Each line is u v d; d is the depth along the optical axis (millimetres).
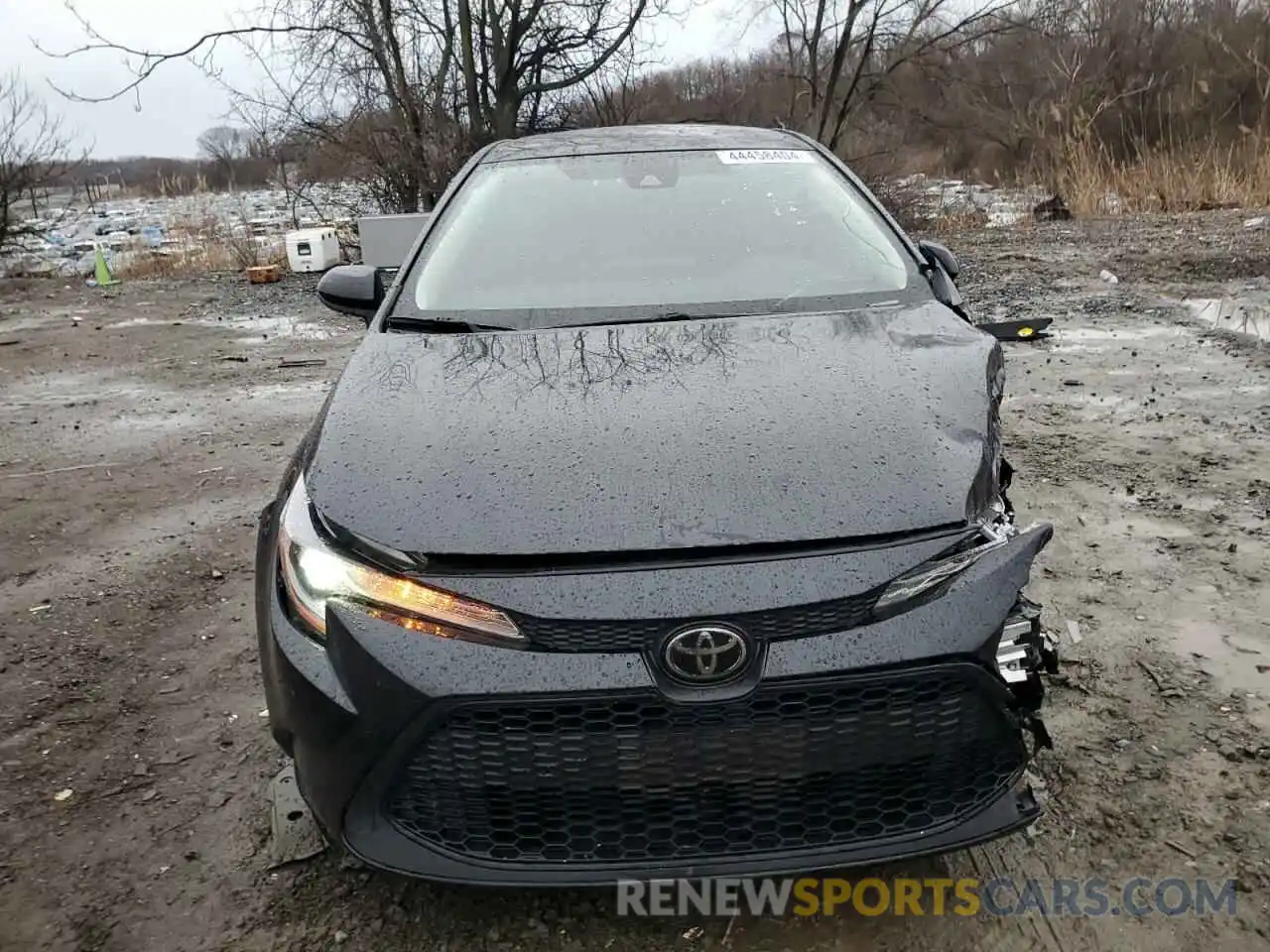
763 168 3480
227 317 10648
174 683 3244
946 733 1874
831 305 2820
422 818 1930
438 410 2271
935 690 1854
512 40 14766
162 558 4258
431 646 1845
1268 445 4809
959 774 1919
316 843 2416
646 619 1784
